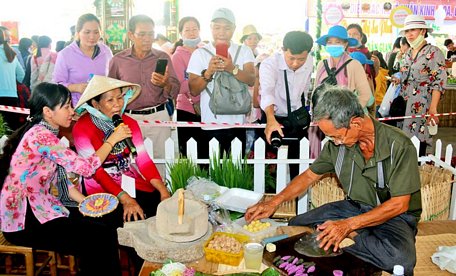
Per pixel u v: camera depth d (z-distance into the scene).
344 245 2.39
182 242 2.32
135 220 2.88
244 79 4.26
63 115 2.72
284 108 4.19
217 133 4.42
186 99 4.99
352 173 2.63
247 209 2.73
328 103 2.29
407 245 2.35
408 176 2.36
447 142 8.44
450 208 3.86
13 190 2.62
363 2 9.62
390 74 7.29
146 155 3.34
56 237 2.68
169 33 8.95
